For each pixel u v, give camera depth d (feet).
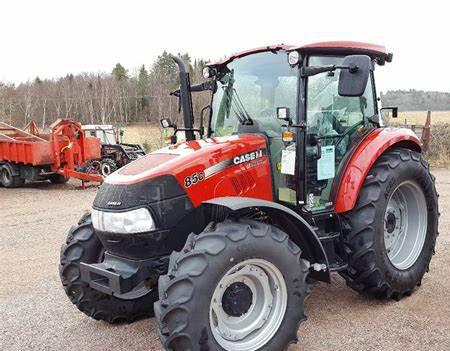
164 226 11.64
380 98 15.55
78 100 145.07
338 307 14.24
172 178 11.69
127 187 11.64
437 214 15.83
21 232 25.22
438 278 16.33
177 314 9.99
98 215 12.07
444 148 52.75
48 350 12.35
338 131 14.26
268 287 11.44
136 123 118.01
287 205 13.29
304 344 12.10
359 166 13.80
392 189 14.11
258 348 11.07
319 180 13.75
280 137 13.25
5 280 17.65
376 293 14.15
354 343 12.07
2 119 137.08
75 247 13.47
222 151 12.45
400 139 14.93
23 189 42.11
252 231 10.92
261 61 14.05
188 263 10.28
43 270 18.66
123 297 13.66
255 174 12.98
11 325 13.84
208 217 12.28
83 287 13.34
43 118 137.90
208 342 10.20
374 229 13.50
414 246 15.37
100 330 13.50
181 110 15.55
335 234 13.87
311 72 12.53
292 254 11.40
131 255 11.84
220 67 15.08
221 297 10.91
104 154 46.55
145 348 12.33
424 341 12.03
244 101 14.28
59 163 41.88
